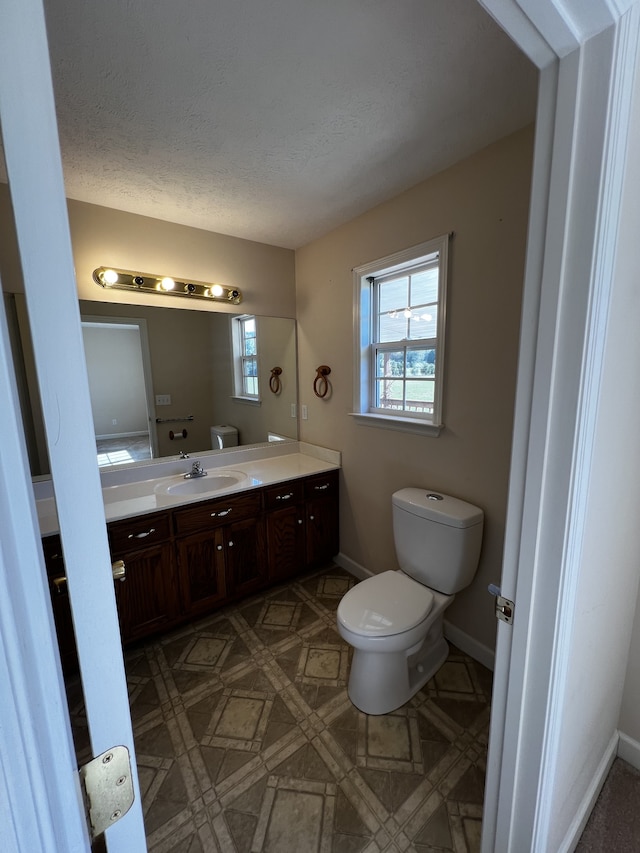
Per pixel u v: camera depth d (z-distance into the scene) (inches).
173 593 78.5
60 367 12.9
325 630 81.7
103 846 17.2
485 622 70.9
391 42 40.9
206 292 93.4
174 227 88.2
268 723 60.5
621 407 33.4
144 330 87.9
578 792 43.9
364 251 85.0
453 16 37.9
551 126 25.5
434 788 50.6
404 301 82.0
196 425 97.1
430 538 68.9
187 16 37.4
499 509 65.6
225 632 81.4
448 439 72.5
